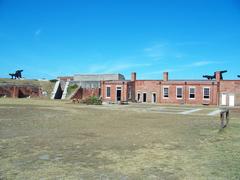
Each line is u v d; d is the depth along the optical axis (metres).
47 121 17.83
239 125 17.50
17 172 6.97
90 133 13.37
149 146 10.48
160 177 6.76
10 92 56.09
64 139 11.57
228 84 46.72
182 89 49.84
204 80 49.12
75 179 6.51
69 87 60.16
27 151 9.22
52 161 8.05
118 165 7.77
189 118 22.48
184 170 7.37
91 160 8.26
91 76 62.56
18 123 16.27
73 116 21.66
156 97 52.09
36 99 52.47
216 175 6.96
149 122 18.94
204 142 11.50
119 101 50.47
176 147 10.38
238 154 9.29
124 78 65.88
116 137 12.38
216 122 19.47
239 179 6.67
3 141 10.82
